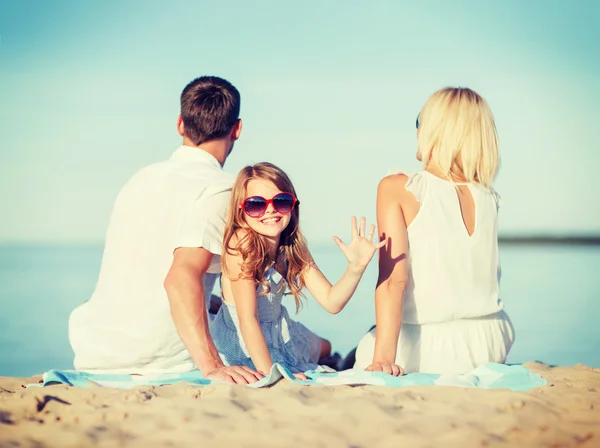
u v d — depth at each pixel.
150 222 3.76
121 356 3.74
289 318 4.09
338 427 2.62
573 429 2.62
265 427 2.61
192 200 3.71
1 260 32.19
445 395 3.05
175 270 3.52
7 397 3.01
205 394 3.03
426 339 3.73
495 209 3.82
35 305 13.54
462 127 3.72
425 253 3.70
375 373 3.36
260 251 3.63
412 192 3.69
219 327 3.92
